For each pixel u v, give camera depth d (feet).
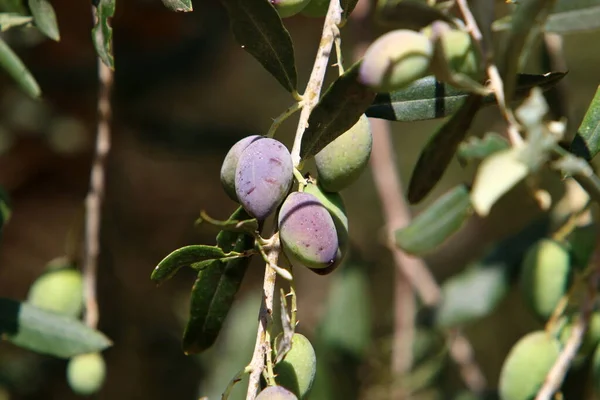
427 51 1.93
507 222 3.93
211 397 2.89
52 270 2.54
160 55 3.59
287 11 2.11
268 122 4.33
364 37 2.95
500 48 2.01
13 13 2.25
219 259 2.08
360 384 2.98
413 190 2.13
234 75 4.19
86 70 3.48
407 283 3.00
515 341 3.71
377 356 3.06
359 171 2.08
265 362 2.03
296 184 2.10
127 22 3.43
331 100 2.03
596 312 2.35
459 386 3.05
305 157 2.06
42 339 2.33
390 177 2.91
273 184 2.01
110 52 2.14
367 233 4.06
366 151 2.08
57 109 3.66
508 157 1.88
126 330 3.42
